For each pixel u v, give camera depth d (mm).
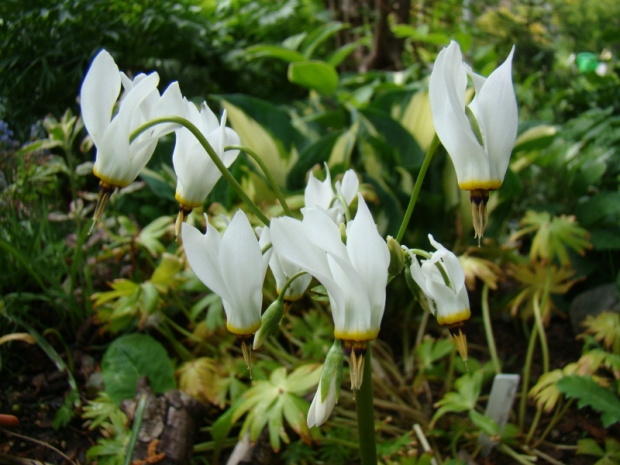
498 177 85
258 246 86
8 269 188
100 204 89
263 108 243
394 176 238
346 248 83
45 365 177
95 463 145
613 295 223
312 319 192
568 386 150
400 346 220
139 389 153
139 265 223
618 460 154
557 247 198
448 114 84
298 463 152
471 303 245
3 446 147
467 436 165
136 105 86
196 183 98
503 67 82
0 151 199
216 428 141
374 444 112
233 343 190
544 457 164
